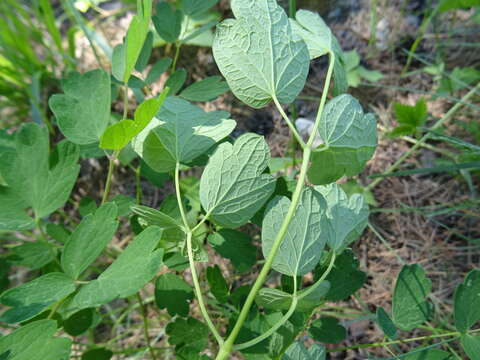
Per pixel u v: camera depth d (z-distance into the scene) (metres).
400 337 0.20
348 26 0.28
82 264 0.12
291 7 0.18
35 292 0.12
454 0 0.23
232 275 0.22
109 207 0.13
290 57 0.13
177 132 0.14
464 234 0.22
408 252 0.22
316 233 0.12
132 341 0.22
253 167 0.12
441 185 0.24
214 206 0.13
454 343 0.19
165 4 0.20
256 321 0.15
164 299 0.16
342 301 0.21
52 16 0.28
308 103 0.26
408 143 0.25
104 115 0.14
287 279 0.14
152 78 0.18
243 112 0.26
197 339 0.16
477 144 0.23
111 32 0.31
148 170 0.18
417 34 0.28
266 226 0.12
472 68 0.24
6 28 0.27
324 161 0.12
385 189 0.24
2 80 0.28
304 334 0.20
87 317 0.16
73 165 0.15
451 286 0.21
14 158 0.14
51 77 0.29
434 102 0.26
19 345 0.12
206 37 0.27
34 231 0.25
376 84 0.25
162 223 0.13
